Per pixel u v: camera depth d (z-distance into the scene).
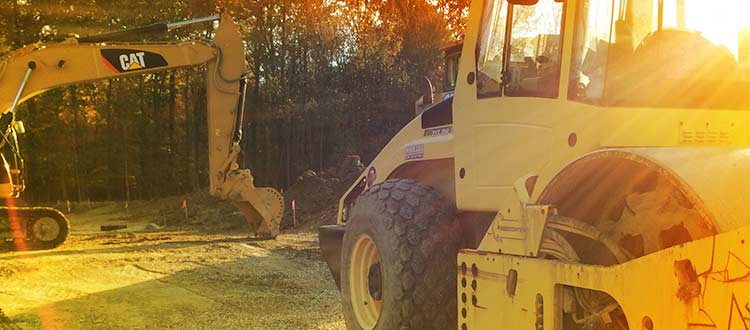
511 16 4.72
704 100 4.24
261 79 36.91
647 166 3.31
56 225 15.62
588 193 3.90
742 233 2.74
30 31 33.44
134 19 36.97
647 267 3.11
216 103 16.14
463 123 5.10
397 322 5.07
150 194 44.16
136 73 15.13
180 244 16.22
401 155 6.23
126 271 11.72
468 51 5.10
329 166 33.69
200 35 38.25
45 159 43.09
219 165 16.31
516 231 4.11
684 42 4.24
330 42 35.56
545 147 4.40
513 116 4.64
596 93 4.13
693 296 2.90
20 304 8.93
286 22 36.03
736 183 3.08
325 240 6.96
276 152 36.12
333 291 9.74
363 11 35.81
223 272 11.56
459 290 4.55
